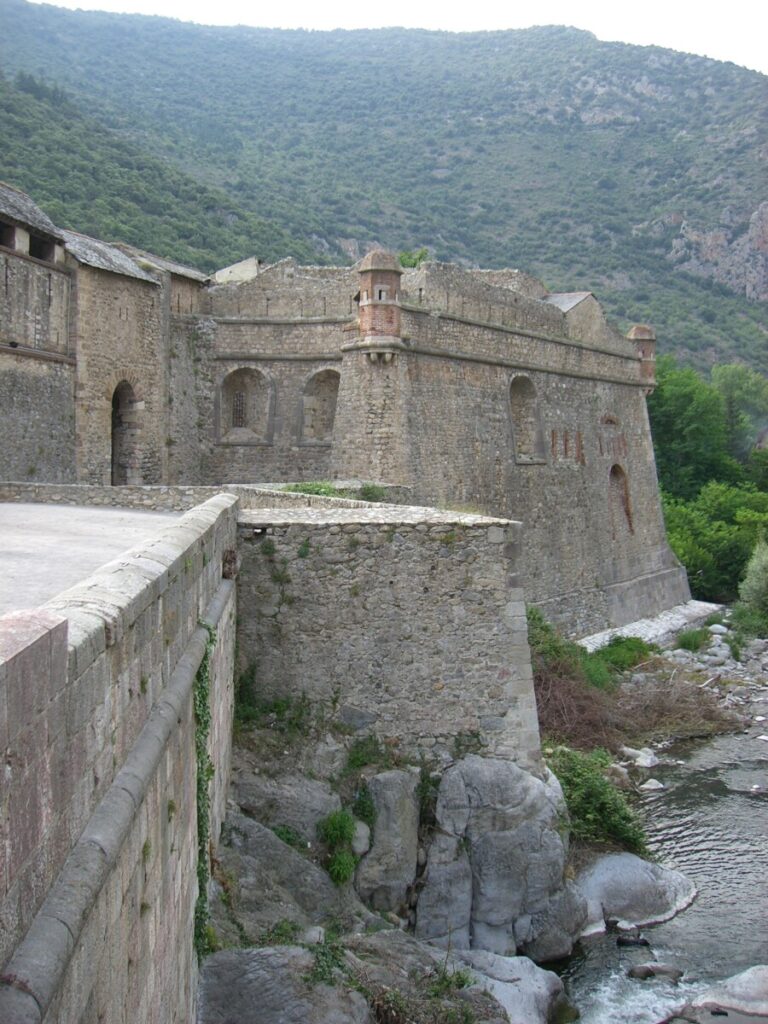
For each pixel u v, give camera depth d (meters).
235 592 15.23
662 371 83.12
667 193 174.12
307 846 14.23
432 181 177.62
